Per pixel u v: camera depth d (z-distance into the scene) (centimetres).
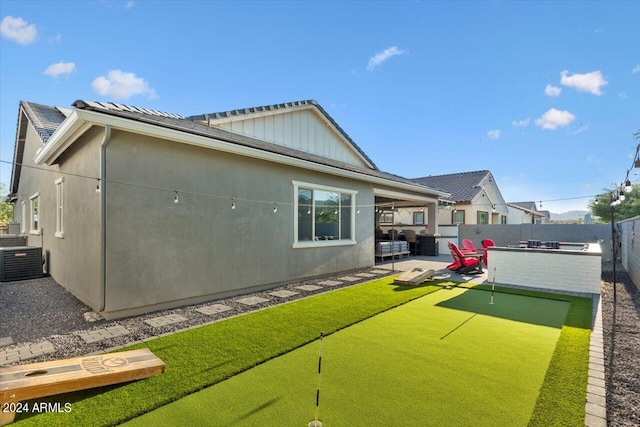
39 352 430
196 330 504
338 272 1062
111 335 491
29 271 968
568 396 318
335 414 285
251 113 1023
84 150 655
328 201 1033
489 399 311
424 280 929
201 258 690
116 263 569
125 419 277
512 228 1678
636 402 313
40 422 273
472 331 507
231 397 312
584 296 774
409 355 413
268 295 764
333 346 442
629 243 1064
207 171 701
